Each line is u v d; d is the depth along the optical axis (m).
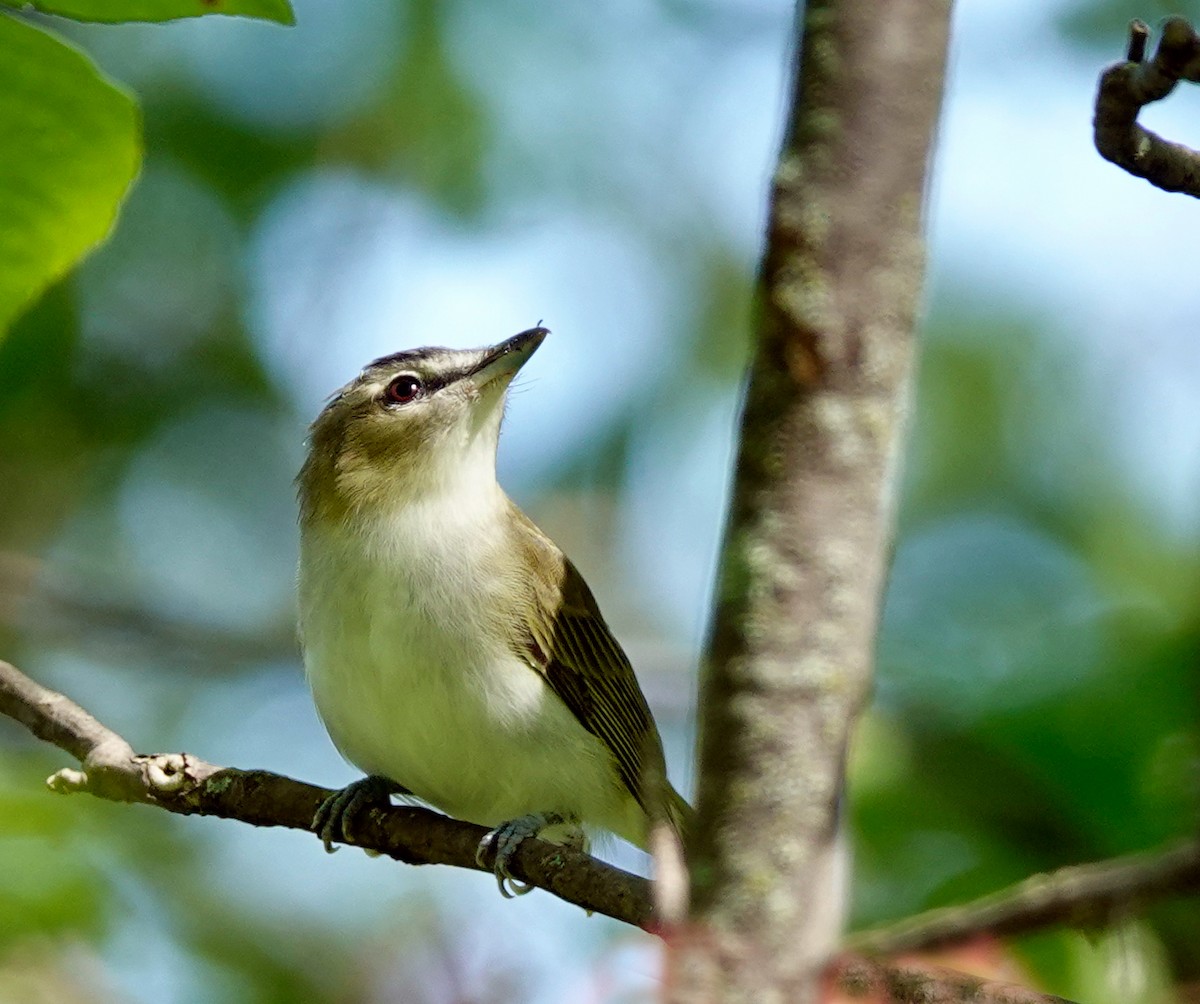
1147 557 14.38
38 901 10.54
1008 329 15.40
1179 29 5.09
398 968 10.62
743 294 16.02
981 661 11.48
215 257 15.71
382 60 14.90
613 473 16.05
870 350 3.26
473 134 15.07
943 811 10.65
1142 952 6.89
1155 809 10.38
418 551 10.05
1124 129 5.36
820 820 3.12
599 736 10.46
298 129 15.09
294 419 16.94
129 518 17.02
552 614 10.34
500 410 10.71
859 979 3.85
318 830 9.01
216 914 12.97
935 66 3.35
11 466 16.44
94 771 8.16
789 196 3.32
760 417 3.29
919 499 14.81
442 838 8.84
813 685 3.15
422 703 9.95
